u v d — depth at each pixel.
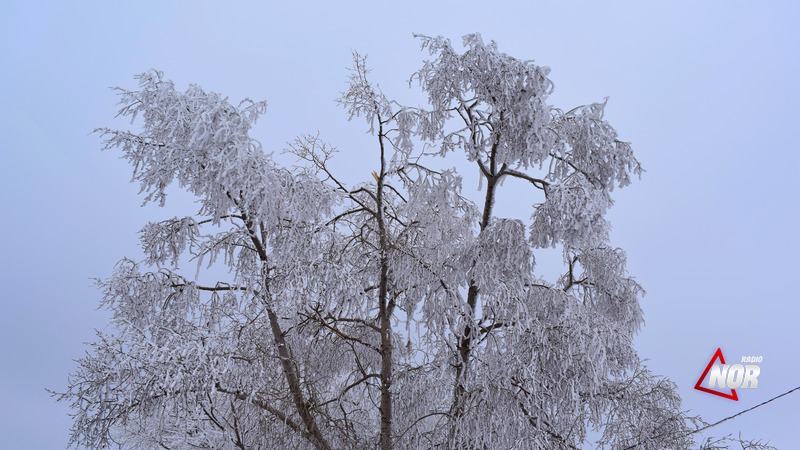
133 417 8.36
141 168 7.26
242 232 7.98
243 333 8.13
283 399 7.86
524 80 7.36
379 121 8.00
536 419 7.55
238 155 6.88
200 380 6.83
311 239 7.71
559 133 7.68
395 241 8.43
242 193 7.19
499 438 7.44
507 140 7.55
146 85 7.32
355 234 8.90
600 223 7.37
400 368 8.42
